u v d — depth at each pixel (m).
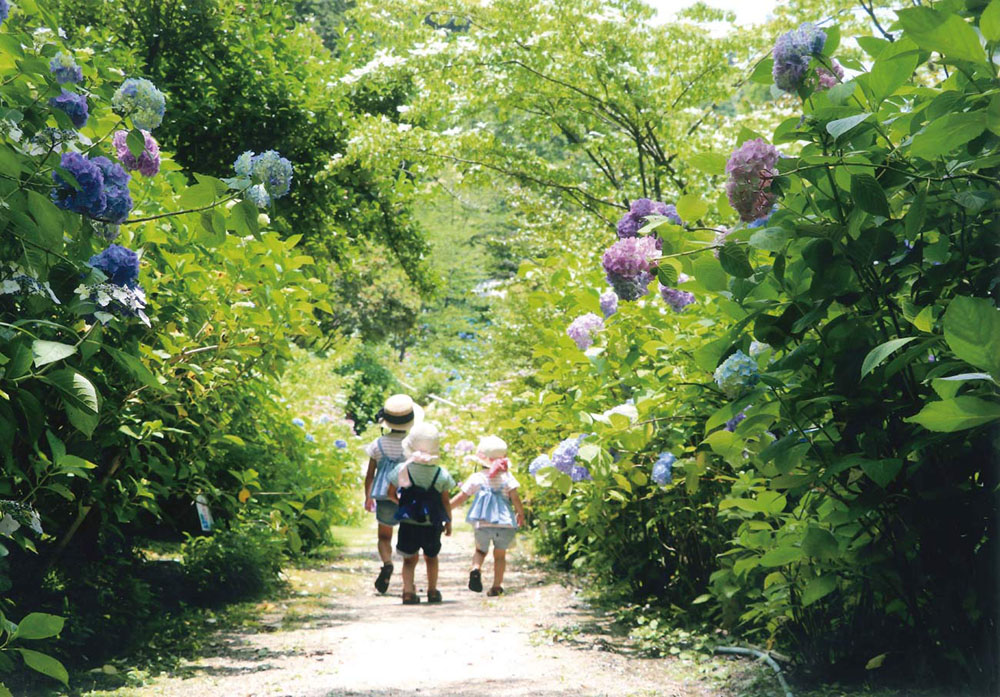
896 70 3.19
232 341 5.72
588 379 6.82
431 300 18.11
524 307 12.48
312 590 9.22
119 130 4.08
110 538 6.15
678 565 6.77
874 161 3.33
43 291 3.39
